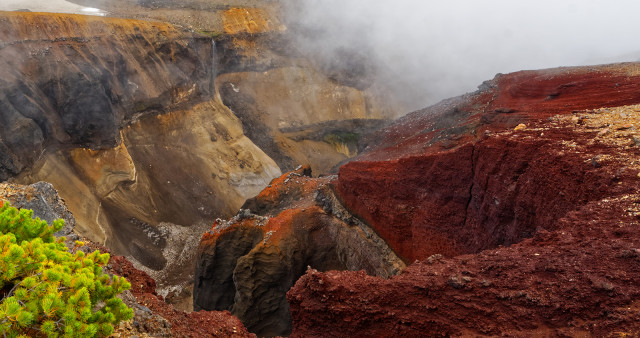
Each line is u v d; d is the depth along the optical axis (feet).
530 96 114.42
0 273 20.86
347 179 89.40
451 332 30.96
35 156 120.06
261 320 92.38
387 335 33.50
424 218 75.00
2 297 21.93
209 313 38.09
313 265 93.71
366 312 34.01
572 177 47.11
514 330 28.30
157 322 30.04
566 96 97.04
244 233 99.55
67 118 128.57
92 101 131.44
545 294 29.14
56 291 20.22
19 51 120.26
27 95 118.52
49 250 22.71
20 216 25.32
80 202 125.90
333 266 93.81
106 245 123.85
